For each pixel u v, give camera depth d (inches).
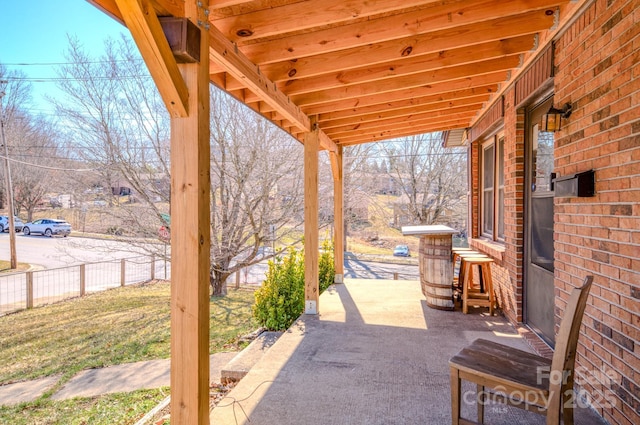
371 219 721.0
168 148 378.0
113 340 283.0
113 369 225.5
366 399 96.1
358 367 115.9
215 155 387.2
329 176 545.6
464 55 128.6
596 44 88.7
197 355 70.2
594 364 89.3
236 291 433.7
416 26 105.0
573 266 100.3
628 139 76.3
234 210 388.5
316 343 137.4
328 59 124.8
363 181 675.4
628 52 76.5
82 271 429.4
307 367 116.3
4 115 542.6
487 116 199.9
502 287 172.2
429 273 183.5
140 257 473.1
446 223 623.8
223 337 274.4
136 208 382.3
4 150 545.3
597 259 88.0
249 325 305.6
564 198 105.8
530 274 145.0
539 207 136.5
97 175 395.9
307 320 166.7
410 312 177.8
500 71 149.6
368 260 648.4
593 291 90.0
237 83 133.0
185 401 70.5
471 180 243.9
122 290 457.1
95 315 353.1
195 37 69.3
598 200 87.7
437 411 90.1
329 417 87.9
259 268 538.3
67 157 437.7
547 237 128.7
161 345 268.4
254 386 104.0
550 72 113.6
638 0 73.2
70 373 221.0
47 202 727.1
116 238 402.0
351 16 92.9
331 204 546.9
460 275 196.5
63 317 348.5
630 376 75.7
